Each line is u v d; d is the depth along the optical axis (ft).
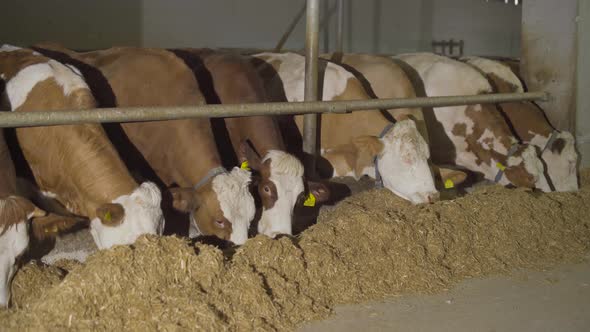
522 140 26.22
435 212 18.03
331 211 20.17
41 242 15.56
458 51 63.87
